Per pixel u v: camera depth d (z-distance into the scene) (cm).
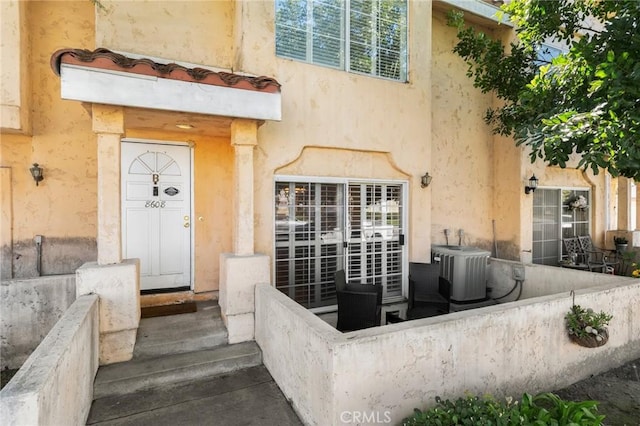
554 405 276
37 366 188
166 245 485
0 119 404
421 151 572
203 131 460
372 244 549
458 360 281
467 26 679
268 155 453
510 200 705
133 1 434
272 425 274
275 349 336
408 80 563
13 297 386
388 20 548
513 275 580
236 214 407
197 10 473
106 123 338
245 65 437
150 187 475
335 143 498
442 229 673
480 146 719
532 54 525
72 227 466
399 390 251
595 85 330
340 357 228
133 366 338
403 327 262
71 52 301
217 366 353
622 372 387
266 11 449
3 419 156
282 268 482
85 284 332
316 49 492
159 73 333
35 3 448
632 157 300
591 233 844
